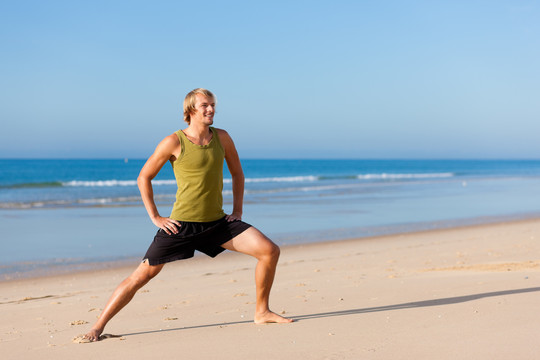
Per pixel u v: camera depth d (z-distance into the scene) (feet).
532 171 306.14
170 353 11.58
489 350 10.45
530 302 14.98
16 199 86.63
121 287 13.32
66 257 36.11
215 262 33.63
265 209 68.44
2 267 32.60
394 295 18.02
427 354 10.44
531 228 48.75
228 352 11.41
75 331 14.99
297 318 14.85
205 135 13.03
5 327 16.39
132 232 48.29
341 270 27.45
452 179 182.91
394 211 66.95
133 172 219.61
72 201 83.56
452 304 15.48
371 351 10.87
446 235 45.62
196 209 12.84
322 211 66.23
